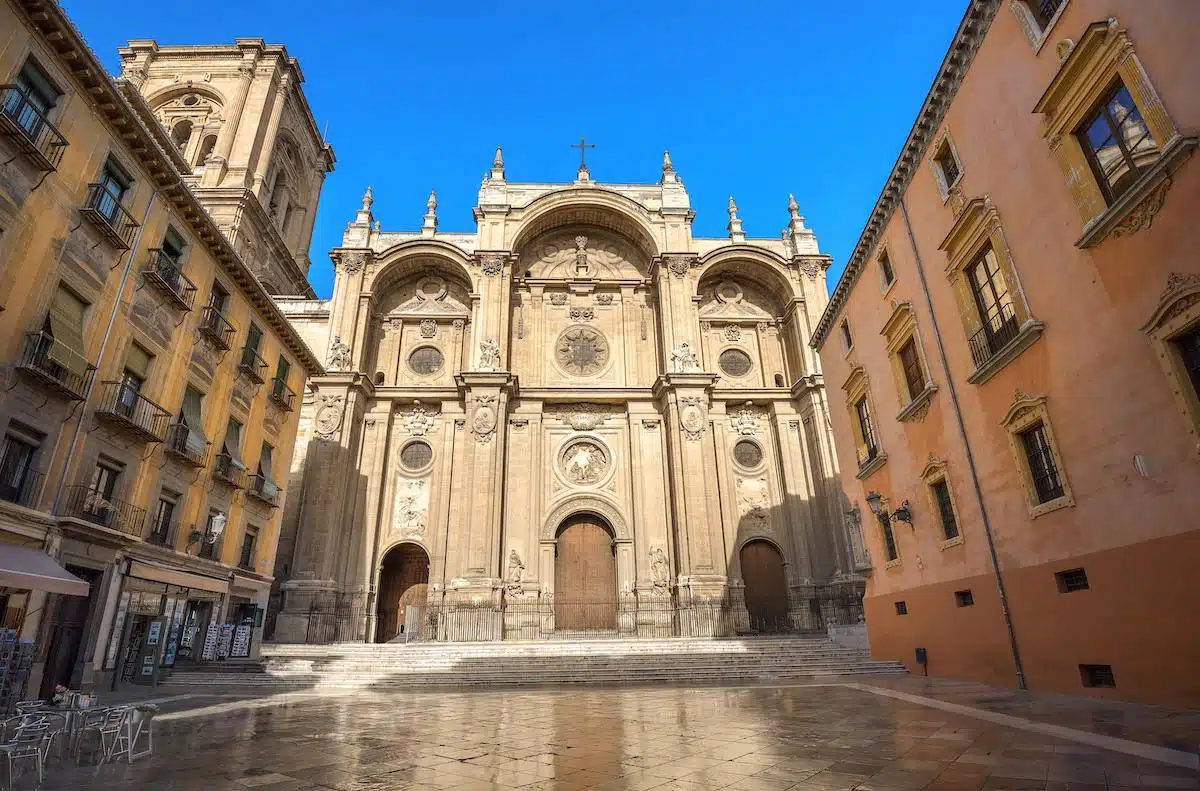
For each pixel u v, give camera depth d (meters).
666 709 13.15
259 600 24.06
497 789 6.83
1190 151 8.88
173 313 18.98
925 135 16.34
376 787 7.01
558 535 33.91
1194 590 9.13
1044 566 12.53
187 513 19.61
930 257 16.41
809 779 6.89
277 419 25.81
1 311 13.12
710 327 39.16
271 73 39.78
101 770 7.93
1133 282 10.03
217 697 15.97
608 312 38.78
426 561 33.47
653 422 35.38
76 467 15.09
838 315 23.31
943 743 8.40
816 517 34.03
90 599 15.77
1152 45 9.46
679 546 31.62
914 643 18.38
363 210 38.69
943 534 16.62
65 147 14.74
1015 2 12.52
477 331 35.31
